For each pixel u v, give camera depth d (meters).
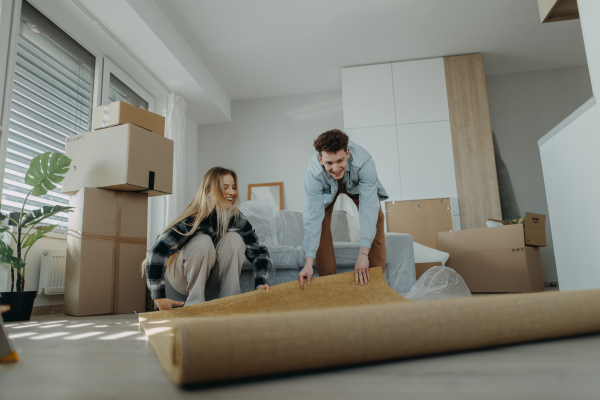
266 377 0.53
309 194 1.78
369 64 4.91
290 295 1.60
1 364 0.66
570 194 1.97
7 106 2.35
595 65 1.57
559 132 2.05
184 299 1.94
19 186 2.57
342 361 0.55
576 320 0.73
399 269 2.26
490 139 4.59
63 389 0.49
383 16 4.07
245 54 4.57
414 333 0.59
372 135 4.76
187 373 0.46
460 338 0.62
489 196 4.48
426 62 4.83
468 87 4.73
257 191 5.28
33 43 2.85
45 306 2.39
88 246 2.15
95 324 1.46
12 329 1.32
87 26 3.32
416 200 4.45
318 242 1.76
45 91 2.92
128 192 2.39
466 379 0.49
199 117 5.36
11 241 2.15
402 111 4.77
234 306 1.48
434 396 0.43
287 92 5.44
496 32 4.39
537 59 4.96
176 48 4.00
